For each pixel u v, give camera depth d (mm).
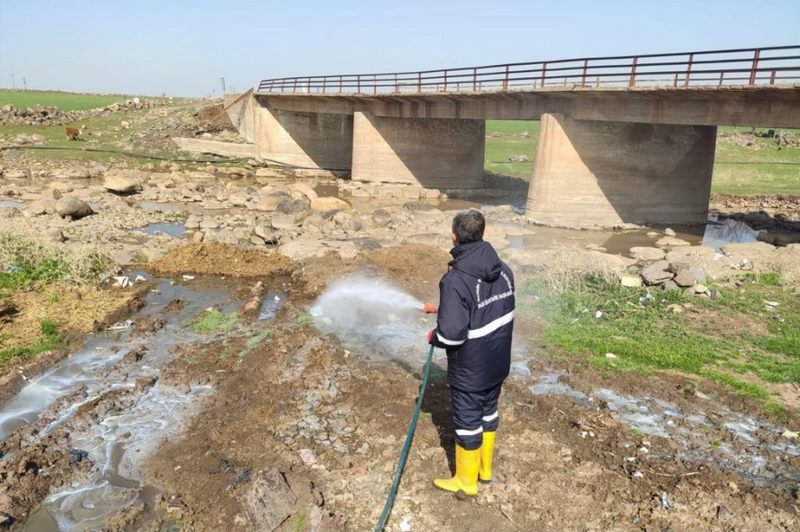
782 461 6059
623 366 8219
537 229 22172
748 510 5184
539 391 7559
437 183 33844
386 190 31031
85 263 12297
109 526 4910
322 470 5645
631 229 22688
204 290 11922
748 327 9781
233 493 5348
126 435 6383
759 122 17547
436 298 11531
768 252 15438
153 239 16328
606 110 21234
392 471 5629
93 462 5898
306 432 6363
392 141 33250
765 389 7582
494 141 51781
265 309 10789
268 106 39469
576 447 6168
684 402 7262
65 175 31469
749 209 27609
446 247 16500
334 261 13672
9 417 6848
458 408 4895
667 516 5066
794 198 29578
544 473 5660
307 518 4938
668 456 6078
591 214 23203
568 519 5012
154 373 7957
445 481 5320
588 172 22859
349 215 20203
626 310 10531
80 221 18828
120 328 9602
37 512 5164
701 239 20969
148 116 50656
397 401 7031
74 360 8383
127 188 25828
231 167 37469
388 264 13492
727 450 6242
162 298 11367
